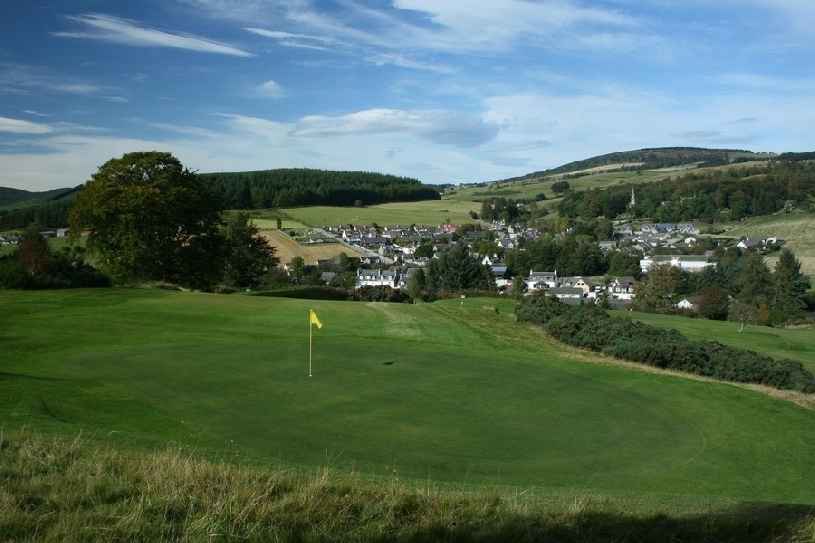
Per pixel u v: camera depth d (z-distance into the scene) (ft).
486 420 55.62
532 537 25.08
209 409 54.34
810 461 50.01
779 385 97.09
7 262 132.77
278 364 74.08
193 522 24.48
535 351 104.17
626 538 25.43
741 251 411.95
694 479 44.98
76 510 25.32
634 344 107.34
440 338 107.24
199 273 166.71
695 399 66.39
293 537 24.18
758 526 26.89
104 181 150.82
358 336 98.12
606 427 55.83
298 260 371.35
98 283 145.69
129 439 39.27
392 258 480.23
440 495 29.68
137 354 76.48
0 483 28.02
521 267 445.37
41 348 77.25
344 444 46.98
